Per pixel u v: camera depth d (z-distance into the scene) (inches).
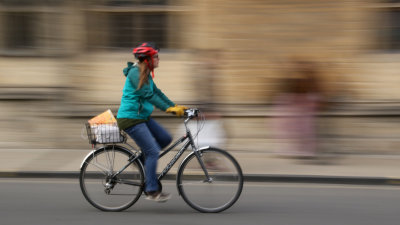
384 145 534.6
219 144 470.6
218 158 331.3
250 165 471.5
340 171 445.7
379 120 536.4
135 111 315.9
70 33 574.2
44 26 577.0
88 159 335.9
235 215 329.4
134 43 582.9
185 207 347.9
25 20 580.7
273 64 546.0
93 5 573.6
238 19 547.2
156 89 334.6
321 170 449.7
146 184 326.3
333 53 542.0
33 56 578.9
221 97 544.1
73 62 573.9
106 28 579.8
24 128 572.1
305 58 542.6
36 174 441.1
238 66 550.6
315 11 538.3
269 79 547.8
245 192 391.2
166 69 569.9
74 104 569.0
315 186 413.1
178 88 566.3
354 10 536.1
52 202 358.6
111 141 326.6
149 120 328.2
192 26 563.8
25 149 559.8
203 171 331.3
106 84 574.2
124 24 580.1
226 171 331.6
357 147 536.1
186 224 309.9
